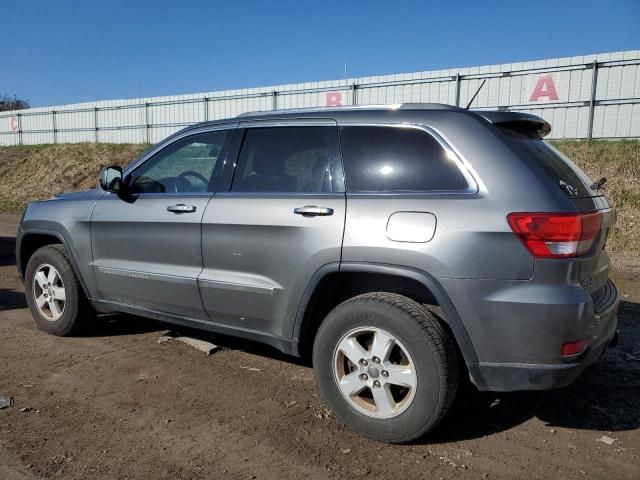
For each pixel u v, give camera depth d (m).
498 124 3.35
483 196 3.11
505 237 3.00
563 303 2.92
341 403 3.43
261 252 3.74
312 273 3.50
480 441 3.37
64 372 4.36
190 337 5.14
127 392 4.02
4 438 3.36
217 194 4.05
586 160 13.20
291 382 4.20
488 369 3.09
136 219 4.40
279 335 3.73
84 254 4.80
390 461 3.14
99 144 27.83
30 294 5.29
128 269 4.46
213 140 4.27
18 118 32.56
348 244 3.36
